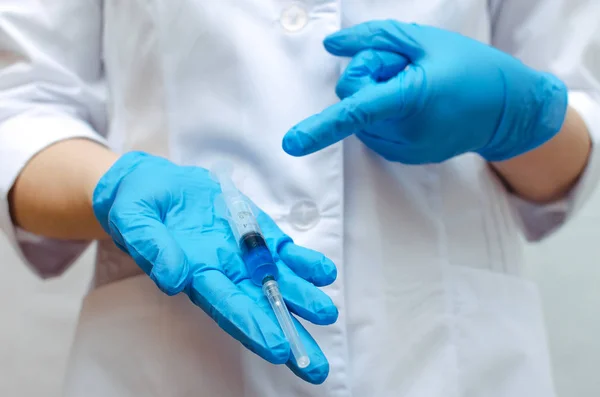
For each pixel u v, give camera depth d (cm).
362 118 77
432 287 83
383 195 83
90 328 84
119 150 87
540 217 91
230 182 80
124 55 87
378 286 81
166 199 78
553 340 116
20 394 114
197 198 79
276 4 84
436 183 85
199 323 81
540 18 89
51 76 87
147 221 76
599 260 117
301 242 81
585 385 115
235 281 76
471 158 87
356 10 85
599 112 88
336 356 79
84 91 89
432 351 82
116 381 82
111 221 76
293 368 73
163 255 74
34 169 83
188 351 81
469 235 85
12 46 86
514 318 85
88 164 82
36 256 88
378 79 81
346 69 81
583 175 87
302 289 75
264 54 83
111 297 84
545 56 89
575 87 89
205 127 83
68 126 85
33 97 86
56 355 116
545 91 82
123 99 87
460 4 86
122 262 86
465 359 83
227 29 83
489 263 86
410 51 81
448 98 79
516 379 84
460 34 84
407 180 84
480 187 87
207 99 83
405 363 81
